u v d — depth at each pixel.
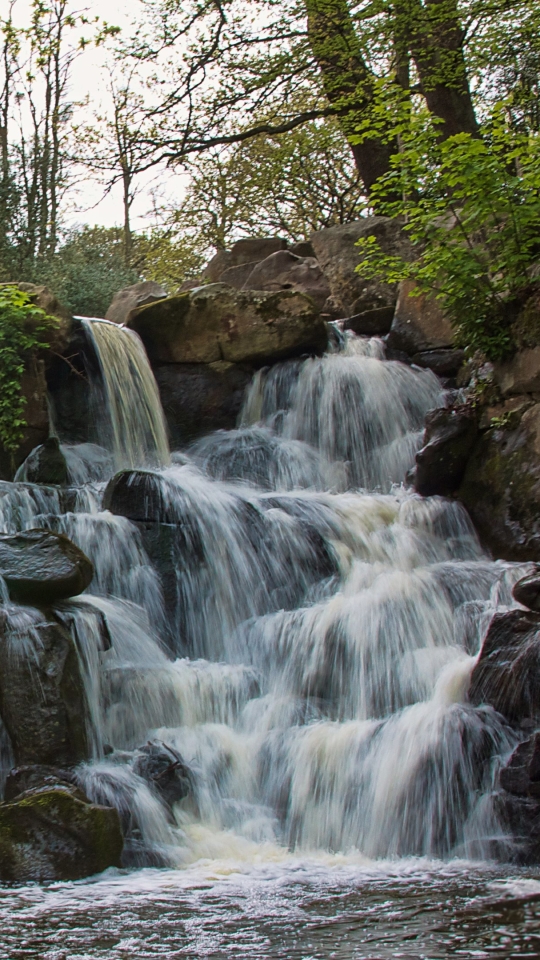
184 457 13.52
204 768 7.56
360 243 13.12
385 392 13.56
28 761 7.04
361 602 8.95
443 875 6.07
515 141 11.70
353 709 8.40
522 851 6.44
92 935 4.72
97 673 7.77
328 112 20.02
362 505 11.04
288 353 14.10
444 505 11.00
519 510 10.55
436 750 7.04
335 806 7.23
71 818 6.16
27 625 7.37
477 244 12.60
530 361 11.09
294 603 9.97
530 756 6.61
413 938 4.56
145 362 13.80
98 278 20.61
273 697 8.49
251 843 7.02
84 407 13.12
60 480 11.88
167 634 9.53
